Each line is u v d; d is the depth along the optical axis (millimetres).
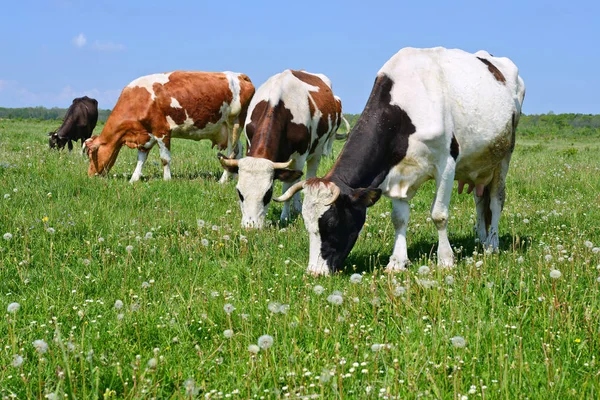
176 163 15000
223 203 9711
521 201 10367
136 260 6234
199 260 6254
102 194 9539
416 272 6016
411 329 4168
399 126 6250
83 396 3186
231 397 3352
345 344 4070
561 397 3281
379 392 3240
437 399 3178
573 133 62812
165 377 3639
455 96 6535
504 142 7156
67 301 4980
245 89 13312
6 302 4922
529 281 5152
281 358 3809
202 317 4469
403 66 6453
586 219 8508
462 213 9406
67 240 6953
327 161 15000
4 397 3354
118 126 12273
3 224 7289
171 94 12312
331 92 10836
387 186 6367
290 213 9812
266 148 8750
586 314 4195
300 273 5824
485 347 3896
